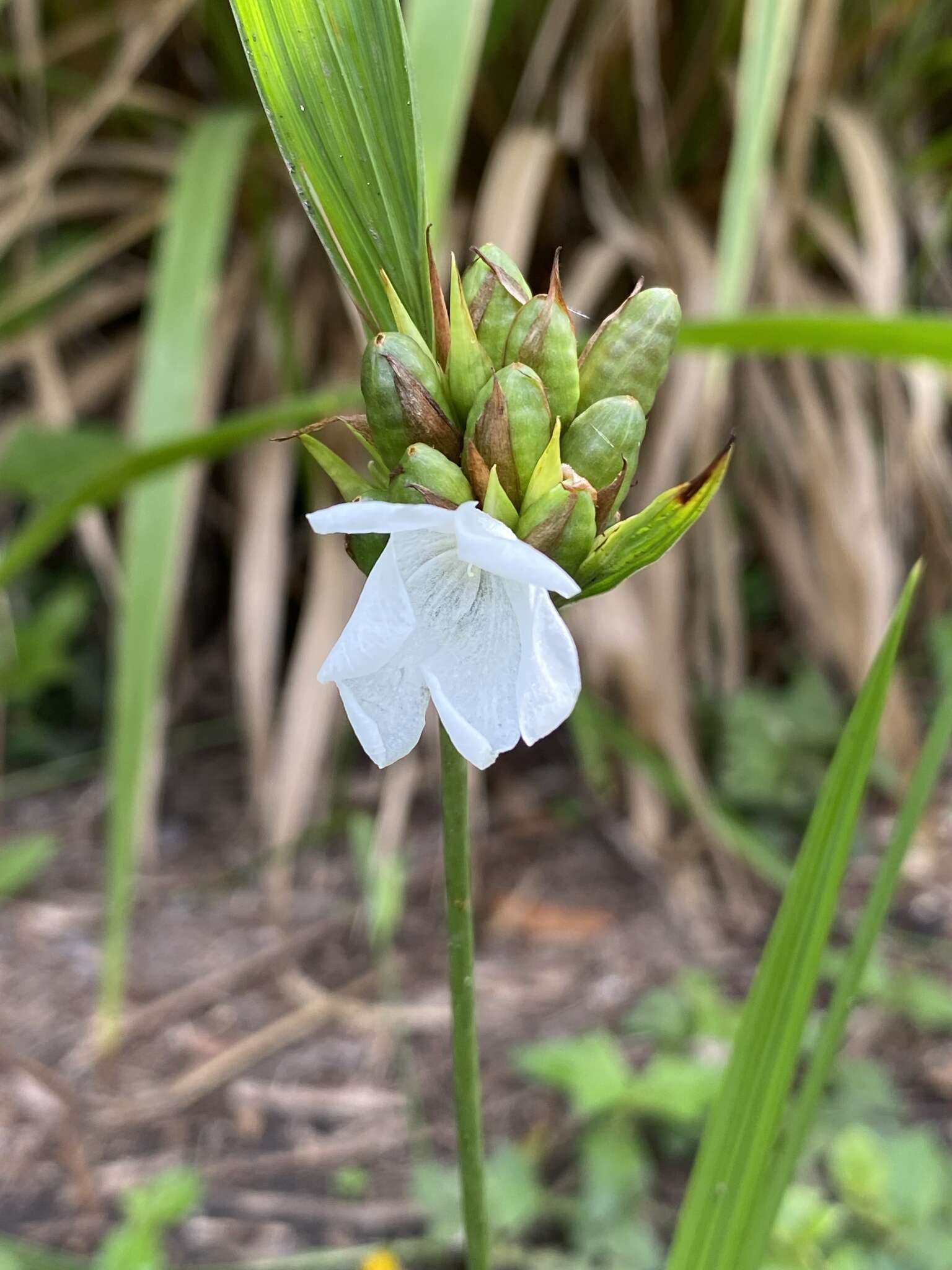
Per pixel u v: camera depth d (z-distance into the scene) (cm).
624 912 34
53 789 39
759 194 38
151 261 43
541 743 40
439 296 11
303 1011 30
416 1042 29
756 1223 12
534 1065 25
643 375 11
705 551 39
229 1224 24
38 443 36
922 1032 29
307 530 43
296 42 11
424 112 20
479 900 35
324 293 40
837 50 40
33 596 41
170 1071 28
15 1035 29
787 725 36
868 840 37
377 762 10
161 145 42
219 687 43
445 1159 26
